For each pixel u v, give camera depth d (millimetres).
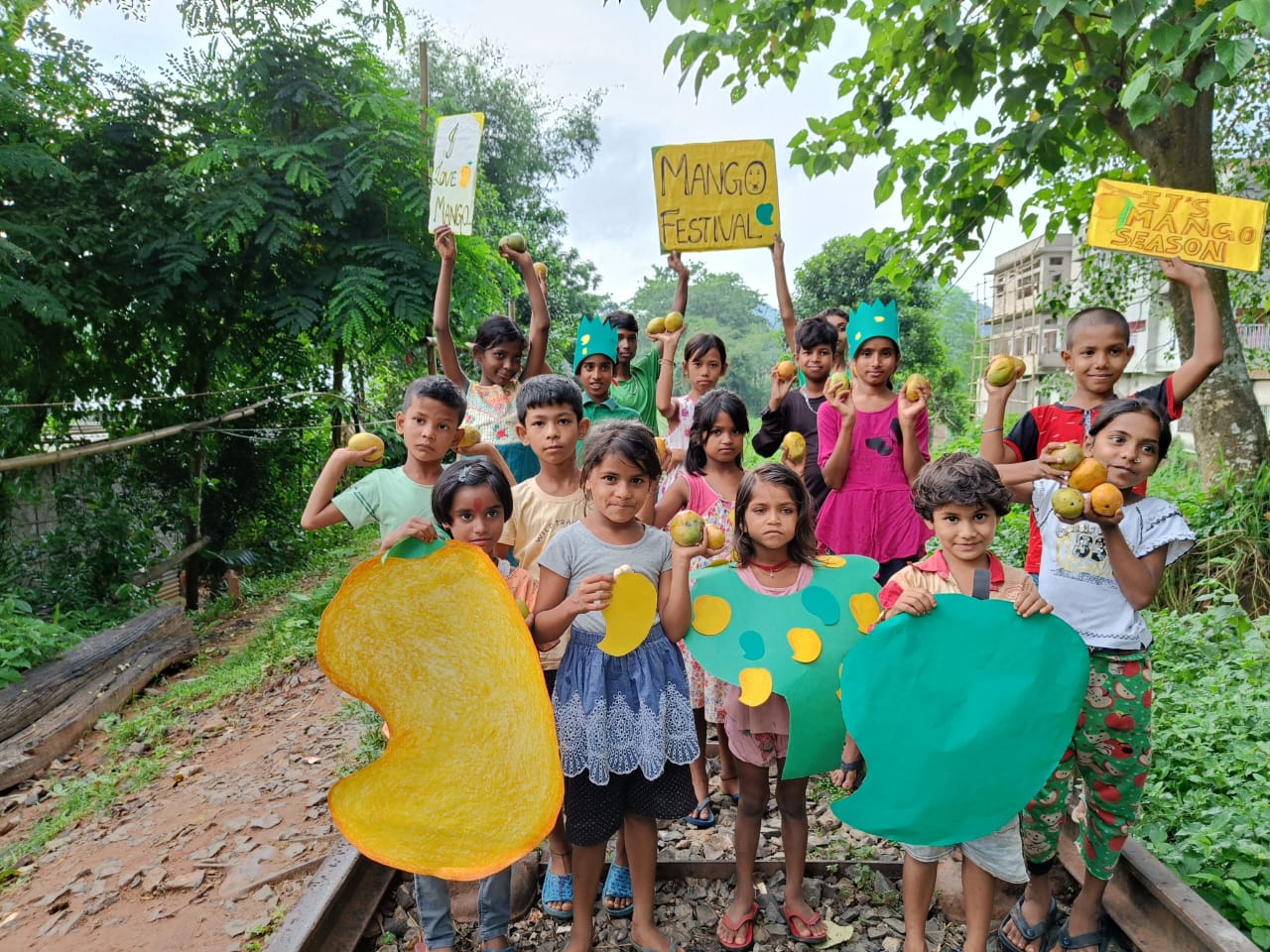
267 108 9664
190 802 4426
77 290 8172
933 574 2557
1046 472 2479
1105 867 2570
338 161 9320
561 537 2639
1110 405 2508
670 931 2871
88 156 8812
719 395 3455
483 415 4273
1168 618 5492
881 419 3703
